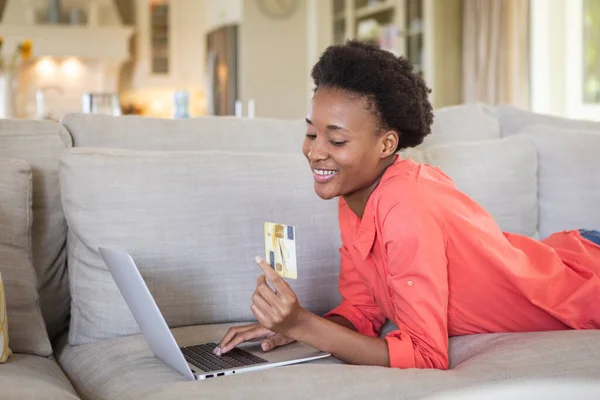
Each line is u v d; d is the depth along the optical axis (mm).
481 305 1446
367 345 1312
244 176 1740
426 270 1312
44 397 1153
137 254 1636
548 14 4957
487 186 1954
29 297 1577
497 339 1398
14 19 8633
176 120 1953
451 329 1477
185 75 9336
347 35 6723
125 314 1628
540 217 2031
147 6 9172
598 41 4789
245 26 7465
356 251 1510
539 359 1236
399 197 1347
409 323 1330
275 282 1248
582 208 1974
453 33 5379
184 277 1659
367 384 1163
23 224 1639
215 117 2004
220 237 1688
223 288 1682
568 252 1631
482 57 5027
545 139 2045
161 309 1643
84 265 1656
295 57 7543
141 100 9352
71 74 8891
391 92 1335
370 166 1374
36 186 1755
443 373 1221
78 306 1661
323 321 1299
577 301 1490
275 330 1283
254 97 7504
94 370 1461
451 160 1956
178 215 1669
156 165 1693
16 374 1290
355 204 1470
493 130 2186
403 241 1322
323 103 1338
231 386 1178
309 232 1754
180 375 1324
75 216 1638
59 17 8680
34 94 8766
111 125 1882
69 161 1650
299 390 1155
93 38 8703
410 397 1126
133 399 1218
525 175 1998
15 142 1765
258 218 1720
